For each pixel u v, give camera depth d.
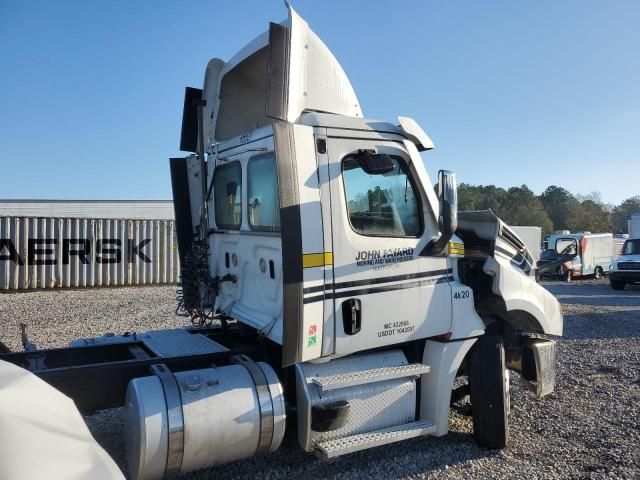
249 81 4.86
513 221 71.62
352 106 4.39
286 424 4.00
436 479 4.26
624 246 23.59
